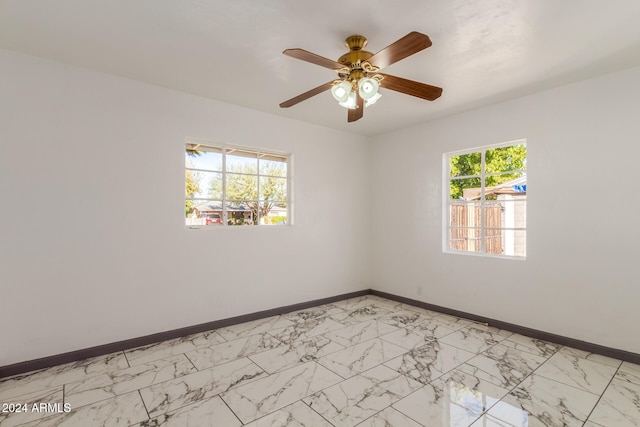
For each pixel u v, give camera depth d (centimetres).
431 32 220
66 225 272
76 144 276
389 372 254
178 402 214
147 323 310
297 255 423
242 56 256
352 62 217
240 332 342
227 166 378
